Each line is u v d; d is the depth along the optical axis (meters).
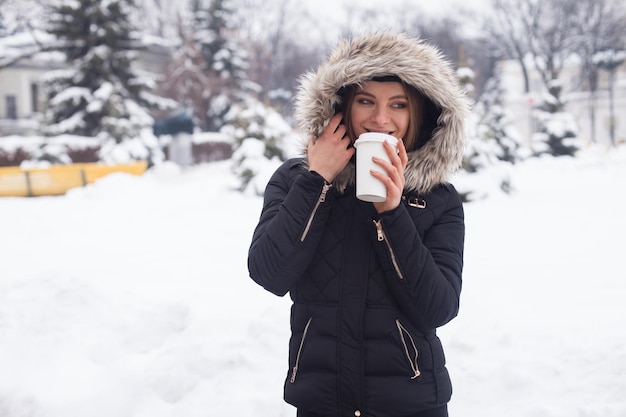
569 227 9.49
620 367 3.73
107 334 4.40
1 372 3.81
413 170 1.90
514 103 61.62
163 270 7.26
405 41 1.91
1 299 5.05
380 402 1.83
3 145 26.33
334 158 1.87
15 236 10.13
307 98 1.95
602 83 63.44
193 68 40.44
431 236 1.94
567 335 4.37
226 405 3.57
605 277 6.32
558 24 53.62
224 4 43.78
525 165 23.20
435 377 1.89
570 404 3.42
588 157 29.56
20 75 42.09
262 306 5.39
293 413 3.50
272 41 59.72
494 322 4.64
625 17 54.34
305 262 1.86
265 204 2.05
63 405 3.43
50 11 29.67
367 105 1.91
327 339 1.87
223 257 7.93
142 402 3.61
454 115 1.90
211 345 4.23
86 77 29.03
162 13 54.03
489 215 10.86
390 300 1.87
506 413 3.40
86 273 7.22
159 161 27.19
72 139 26.45
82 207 13.40
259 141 15.30
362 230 1.89
